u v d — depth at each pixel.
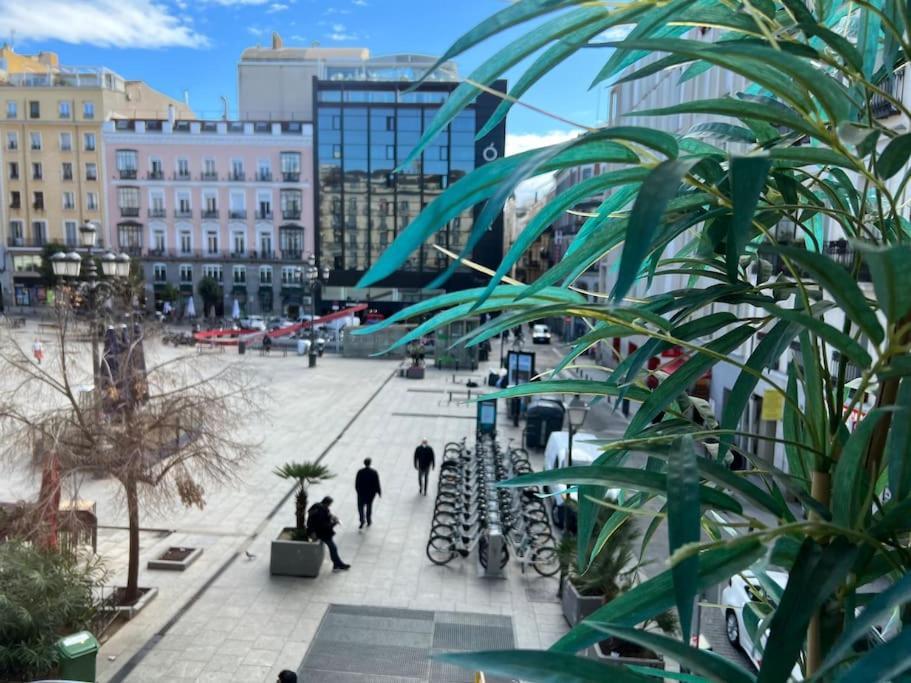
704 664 1.00
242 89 62.41
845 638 0.95
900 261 0.81
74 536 8.56
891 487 1.18
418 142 1.15
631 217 0.90
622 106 27.91
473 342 1.54
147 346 10.88
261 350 39.97
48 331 12.65
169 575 10.49
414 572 10.88
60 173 55.22
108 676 7.79
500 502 12.72
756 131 1.62
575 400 12.55
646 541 1.88
